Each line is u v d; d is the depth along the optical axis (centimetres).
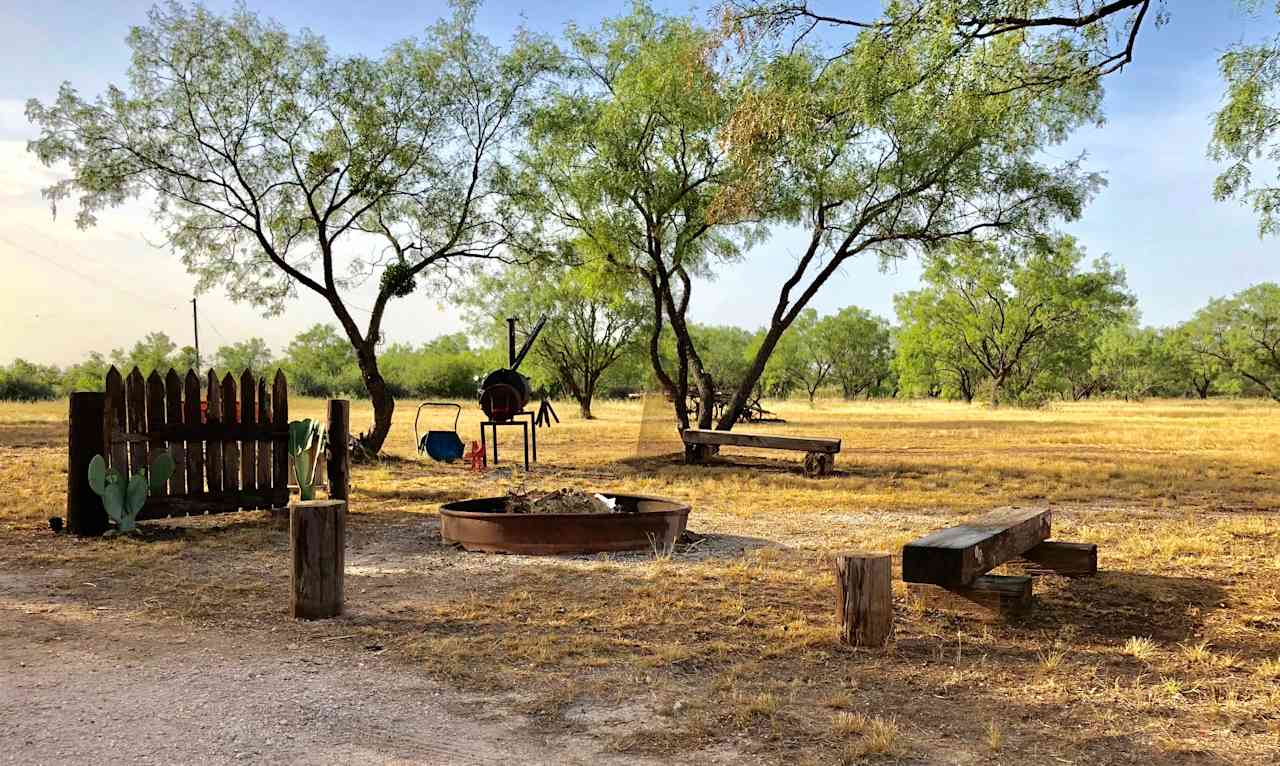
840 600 557
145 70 1744
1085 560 727
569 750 391
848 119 908
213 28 1759
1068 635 580
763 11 866
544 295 4325
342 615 625
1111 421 4334
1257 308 7925
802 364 10619
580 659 523
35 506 1152
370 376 1939
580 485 1504
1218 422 4175
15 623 600
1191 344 8550
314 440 1148
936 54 805
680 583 733
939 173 1822
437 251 1977
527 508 943
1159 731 416
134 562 817
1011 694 468
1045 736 410
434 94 1886
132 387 992
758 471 1766
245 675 488
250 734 402
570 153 2048
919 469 1811
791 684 481
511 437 2831
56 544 907
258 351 9044
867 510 1210
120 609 642
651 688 473
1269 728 419
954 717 434
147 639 562
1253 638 574
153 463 1002
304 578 612
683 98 1852
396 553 876
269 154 1852
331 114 1858
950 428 3631
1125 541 936
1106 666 516
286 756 379
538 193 2019
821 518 1132
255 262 1959
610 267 2130
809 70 925
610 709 442
